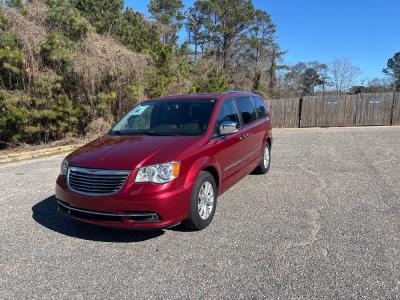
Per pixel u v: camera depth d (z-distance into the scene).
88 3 16.03
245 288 3.20
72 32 12.03
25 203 5.65
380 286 3.15
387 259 3.61
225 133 4.91
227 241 4.15
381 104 18.09
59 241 4.25
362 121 18.48
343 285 3.19
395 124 18.02
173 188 3.98
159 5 36.41
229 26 41.25
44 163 8.81
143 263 3.69
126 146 4.47
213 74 21.27
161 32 21.72
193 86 16.02
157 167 3.96
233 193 6.04
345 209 5.11
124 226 3.93
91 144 4.92
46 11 11.90
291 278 3.33
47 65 10.94
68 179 4.26
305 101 19.16
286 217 4.86
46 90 10.62
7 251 4.01
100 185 3.99
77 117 11.59
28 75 10.43
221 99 5.57
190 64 22.44
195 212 4.27
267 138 7.33
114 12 16.33
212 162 4.65
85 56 11.34
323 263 3.58
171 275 3.45
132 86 11.94
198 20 40.72
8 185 6.75
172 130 5.02
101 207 3.94
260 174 7.32
